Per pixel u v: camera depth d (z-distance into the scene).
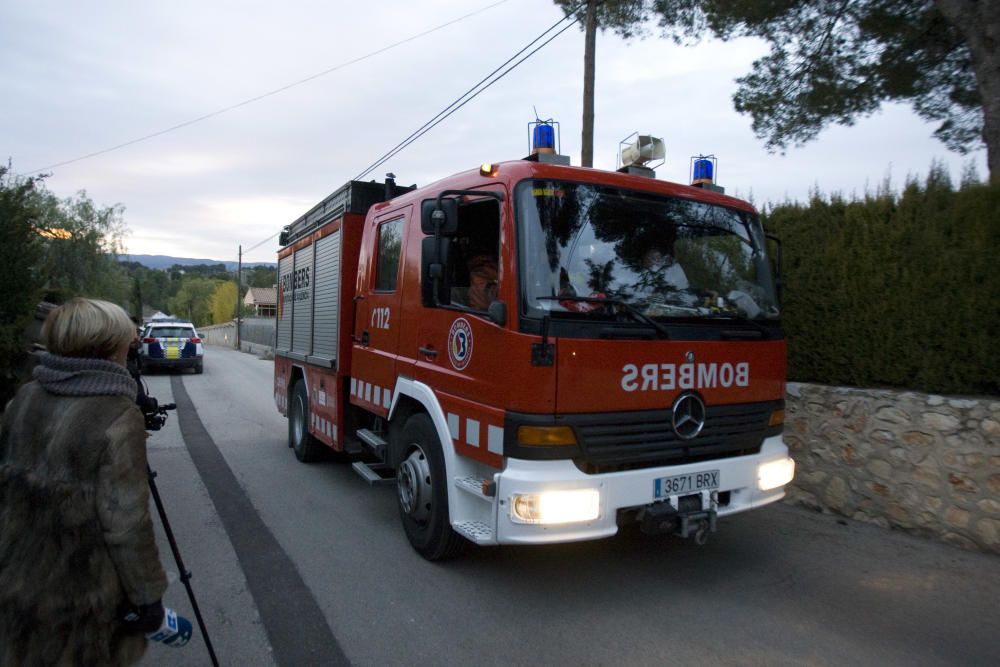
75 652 1.96
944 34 8.40
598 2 10.53
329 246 6.84
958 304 5.08
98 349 2.17
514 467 3.65
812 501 5.90
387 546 5.11
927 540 5.07
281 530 5.52
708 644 3.57
